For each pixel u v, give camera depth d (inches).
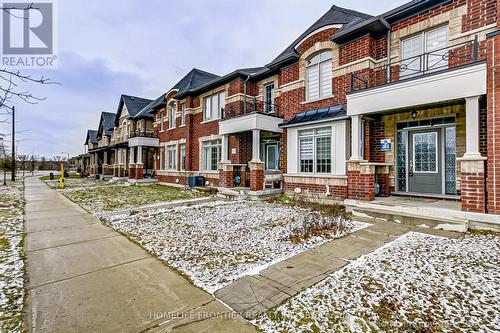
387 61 366.3
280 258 187.2
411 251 191.3
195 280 156.1
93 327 110.5
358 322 111.5
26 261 187.6
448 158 329.1
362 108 334.6
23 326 111.1
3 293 139.9
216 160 633.6
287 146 458.9
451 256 179.5
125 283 152.6
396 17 356.2
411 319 112.6
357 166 339.3
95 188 739.4
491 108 237.5
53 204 457.7
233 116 530.0
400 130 368.8
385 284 143.5
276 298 132.8
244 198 473.4
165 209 390.0
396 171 367.9
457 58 307.4
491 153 236.8
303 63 466.3
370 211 300.4
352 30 371.9
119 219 327.3
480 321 110.2
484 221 236.5
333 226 261.6
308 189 420.8
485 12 289.1
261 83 567.5
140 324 112.8
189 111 698.2
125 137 1135.6
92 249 214.4
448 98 265.1
